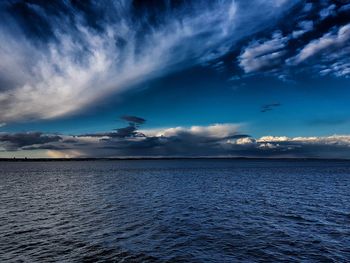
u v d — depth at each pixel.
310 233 25.27
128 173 126.62
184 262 18.77
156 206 39.06
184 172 131.38
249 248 21.44
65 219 31.48
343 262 18.69
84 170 163.62
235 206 38.59
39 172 140.88
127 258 19.50
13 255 20.25
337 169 163.50
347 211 34.84
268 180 81.88
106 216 32.88
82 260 19.19
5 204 41.53
